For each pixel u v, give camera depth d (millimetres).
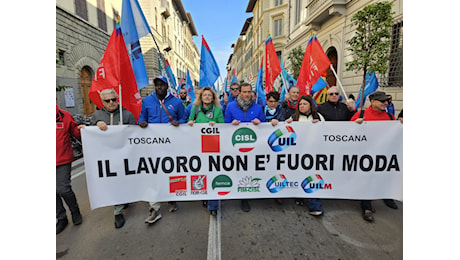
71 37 9008
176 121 2719
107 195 2471
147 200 2576
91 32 10367
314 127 2637
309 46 3701
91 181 2426
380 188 2623
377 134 2588
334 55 9414
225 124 2621
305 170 2689
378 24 4391
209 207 2695
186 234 2369
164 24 21469
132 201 2545
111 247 2191
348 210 2852
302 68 3830
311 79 3664
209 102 2848
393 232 2381
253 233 2369
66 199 2496
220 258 2012
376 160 2605
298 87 3879
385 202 2998
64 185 2455
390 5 4270
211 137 2627
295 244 2191
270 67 4387
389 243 2199
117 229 2490
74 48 9188
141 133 2545
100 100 2578
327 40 9312
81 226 2564
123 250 2143
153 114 2803
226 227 2488
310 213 2756
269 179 2703
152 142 2568
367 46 4719
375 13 4422
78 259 2037
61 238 2350
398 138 2568
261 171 2695
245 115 2906
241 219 2650
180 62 30875
